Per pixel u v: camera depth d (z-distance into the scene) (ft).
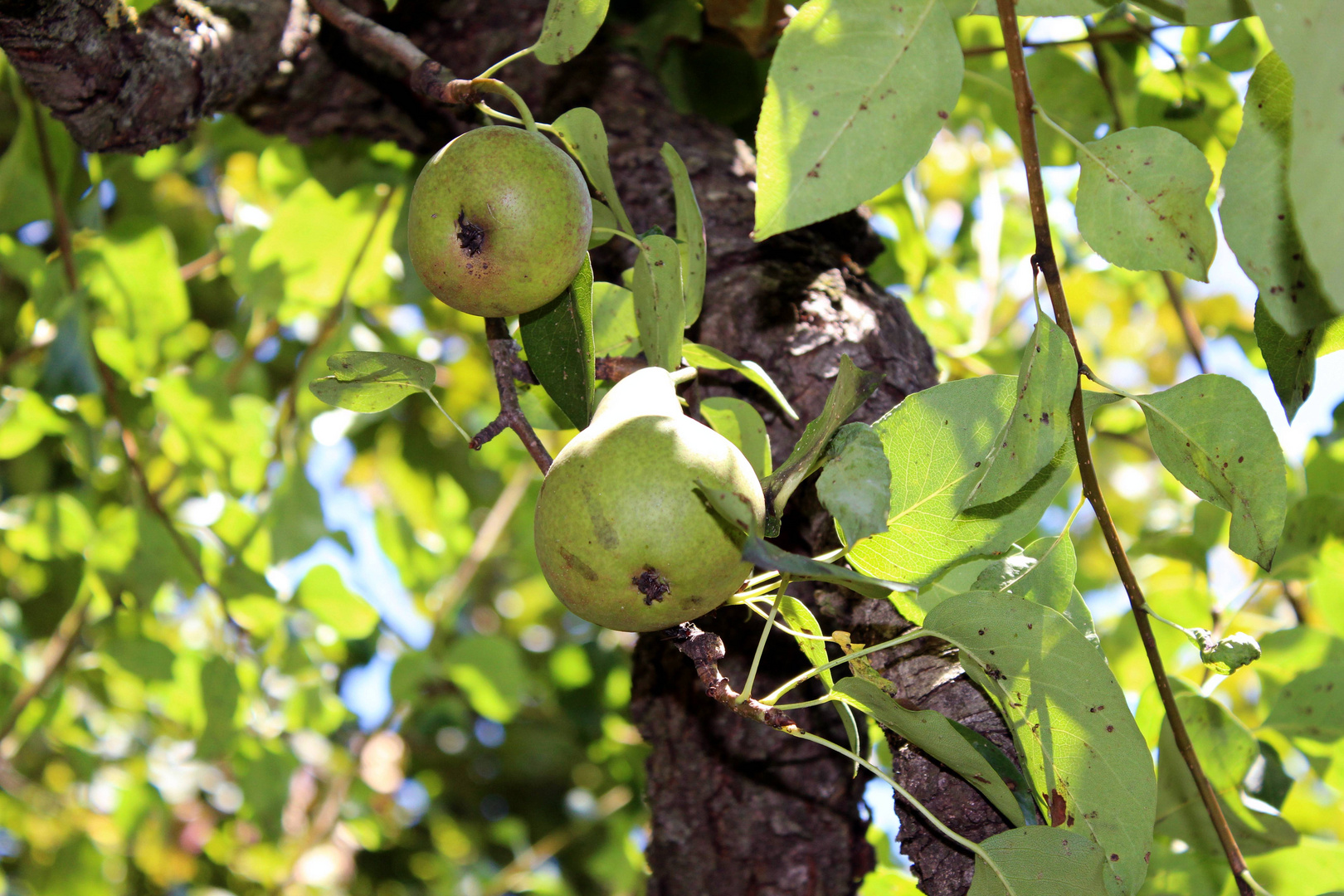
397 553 4.78
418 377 2.27
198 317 5.61
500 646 4.38
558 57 2.23
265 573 3.88
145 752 6.13
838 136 2.02
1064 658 2.12
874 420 2.56
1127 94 3.22
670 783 2.81
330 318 4.27
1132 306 5.49
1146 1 2.22
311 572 3.89
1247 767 2.62
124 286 3.60
